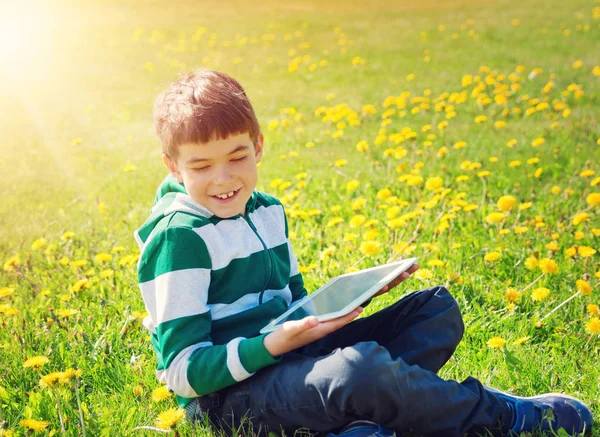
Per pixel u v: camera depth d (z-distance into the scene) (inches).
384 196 157.8
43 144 284.2
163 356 73.9
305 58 478.9
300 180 204.4
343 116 298.2
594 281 124.5
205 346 73.2
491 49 496.4
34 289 132.4
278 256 86.0
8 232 173.0
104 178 228.1
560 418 76.2
